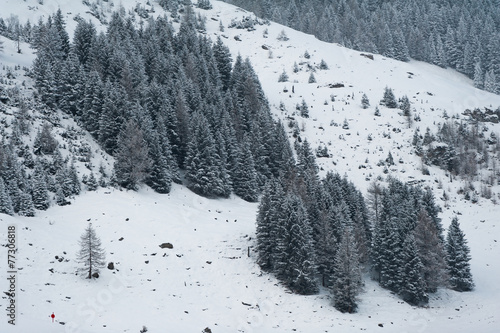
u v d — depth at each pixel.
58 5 155.75
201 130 75.81
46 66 78.94
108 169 68.19
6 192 51.41
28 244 45.81
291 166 83.69
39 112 73.06
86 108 76.50
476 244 72.81
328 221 56.28
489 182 94.31
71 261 45.53
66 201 58.03
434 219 65.56
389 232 57.41
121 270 47.41
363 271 59.34
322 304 49.91
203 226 60.44
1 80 75.88
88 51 93.69
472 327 47.41
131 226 55.88
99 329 35.28
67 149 68.19
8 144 60.69
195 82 95.50
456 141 104.00
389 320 48.66
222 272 51.69
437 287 58.53
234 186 79.00
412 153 102.12
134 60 90.19
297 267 51.09
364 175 93.56
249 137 86.00
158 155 69.56
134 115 72.31
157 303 43.25
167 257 51.66
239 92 102.56
